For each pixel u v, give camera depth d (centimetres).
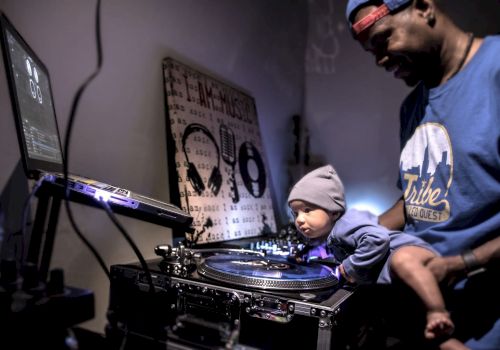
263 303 89
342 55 260
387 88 242
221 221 164
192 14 173
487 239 85
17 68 83
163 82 157
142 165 147
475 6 210
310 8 274
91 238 127
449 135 91
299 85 268
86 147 126
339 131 258
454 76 92
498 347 79
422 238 96
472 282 84
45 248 87
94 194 83
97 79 129
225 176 173
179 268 107
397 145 237
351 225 105
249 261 115
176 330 92
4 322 64
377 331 97
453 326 78
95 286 128
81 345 87
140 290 104
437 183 93
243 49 211
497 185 83
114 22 135
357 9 94
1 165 101
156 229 153
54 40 115
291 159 258
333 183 120
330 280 101
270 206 203
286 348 87
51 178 80
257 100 224
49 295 69
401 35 89
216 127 174
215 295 93
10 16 103
